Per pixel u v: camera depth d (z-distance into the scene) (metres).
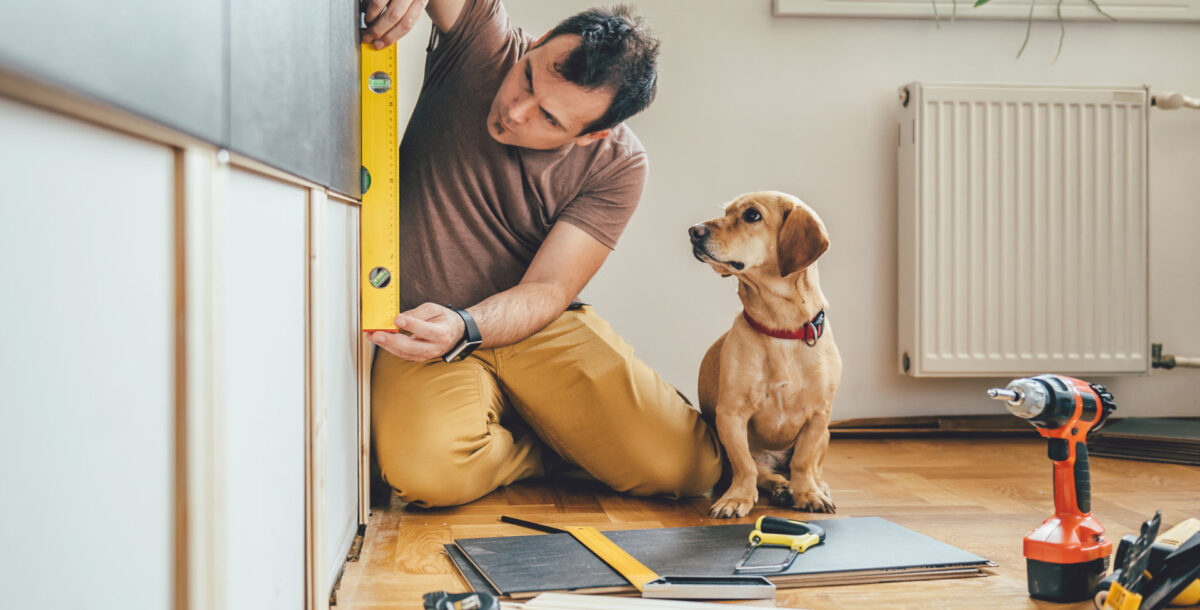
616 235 1.83
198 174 0.55
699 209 2.48
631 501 1.74
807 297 1.61
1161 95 2.54
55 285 0.39
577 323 1.79
